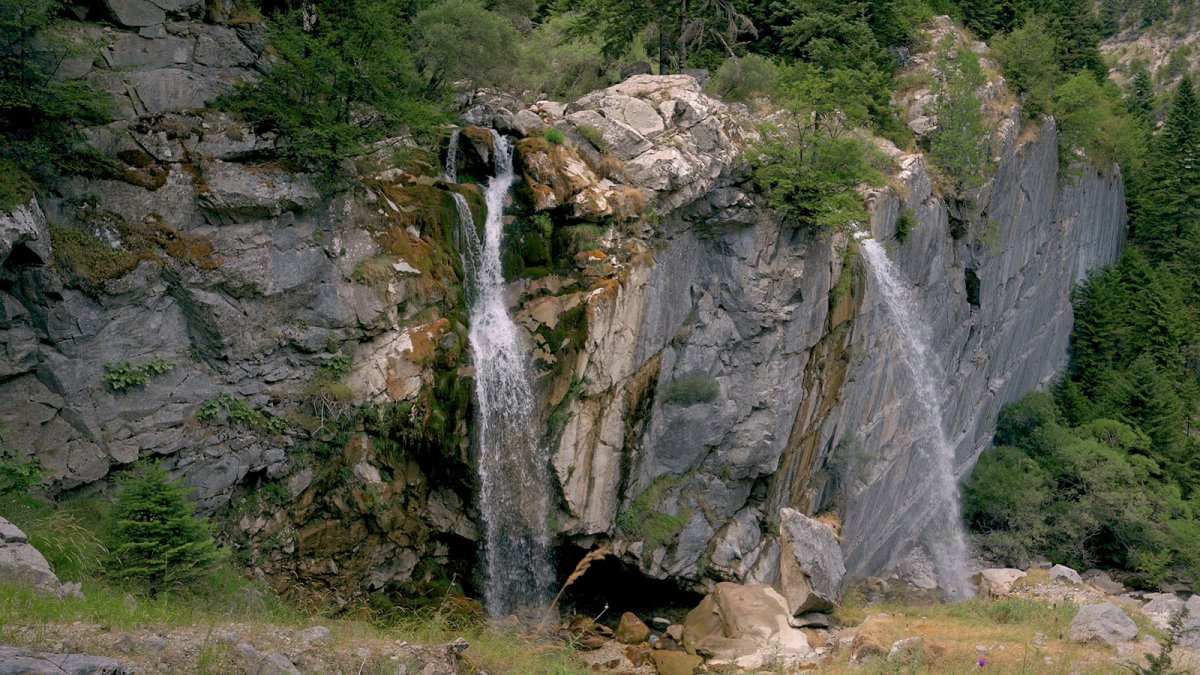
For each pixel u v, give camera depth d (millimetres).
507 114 25281
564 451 23750
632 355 24750
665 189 25062
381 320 20938
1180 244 67500
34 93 17125
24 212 16297
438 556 23172
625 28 34531
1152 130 85750
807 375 29344
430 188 23109
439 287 22234
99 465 17375
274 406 19734
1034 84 45750
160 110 19141
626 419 24953
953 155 37188
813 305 28516
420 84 24859
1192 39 130250
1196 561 39969
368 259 20906
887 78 38750
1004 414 46969
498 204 24266
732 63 32812
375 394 20688
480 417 22594
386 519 21328
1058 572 33094
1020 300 47156
